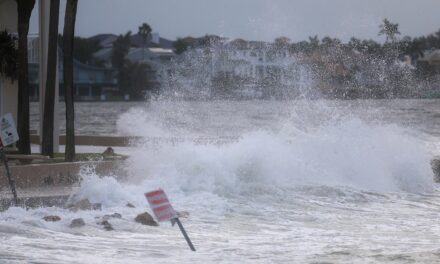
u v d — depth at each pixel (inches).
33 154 2443.4
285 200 1884.8
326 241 1348.4
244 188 1931.6
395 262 1083.3
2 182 1902.1
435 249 1211.9
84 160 2288.4
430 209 1867.6
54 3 2353.6
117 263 1072.8
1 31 2758.4
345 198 1969.7
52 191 1841.8
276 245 1282.0
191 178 1929.1
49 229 1363.2
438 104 7391.7
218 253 1175.6
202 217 1642.5
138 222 1475.1
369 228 1558.8
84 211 1573.6
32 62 2854.3
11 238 1248.8
